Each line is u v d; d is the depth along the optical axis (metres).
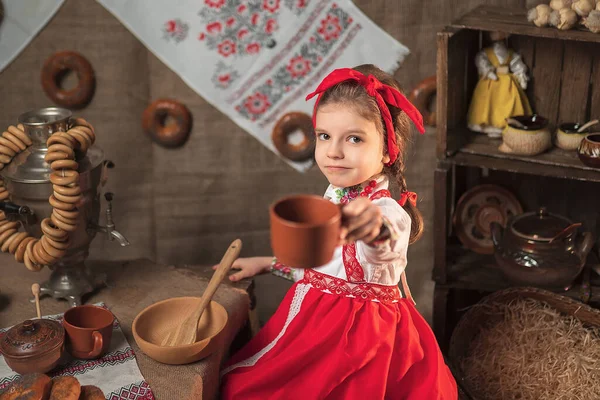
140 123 2.20
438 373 1.53
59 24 2.07
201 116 2.20
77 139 1.57
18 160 1.59
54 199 1.53
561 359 1.87
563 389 1.83
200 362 1.47
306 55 2.13
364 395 1.42
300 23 2.10
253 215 2.33
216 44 2.10
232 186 2.29
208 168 2.26
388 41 2.11
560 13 1.76
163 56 2.11
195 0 2.06
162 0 2.06
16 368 1.34
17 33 2.06
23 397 1.19
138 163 2.24
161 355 1.42
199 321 1.55
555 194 2.20
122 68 2.13
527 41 2.04
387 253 1.26
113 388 1.37
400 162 1.52
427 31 2.11
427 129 2.20
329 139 1.42
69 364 1.44
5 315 1.63
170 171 2.26
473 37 2.08
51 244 1.56
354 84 1.40
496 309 2.00
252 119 2.19
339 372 1.41
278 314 1.58
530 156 1.95
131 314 1.66
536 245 1.93
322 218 0.94
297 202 0.94
